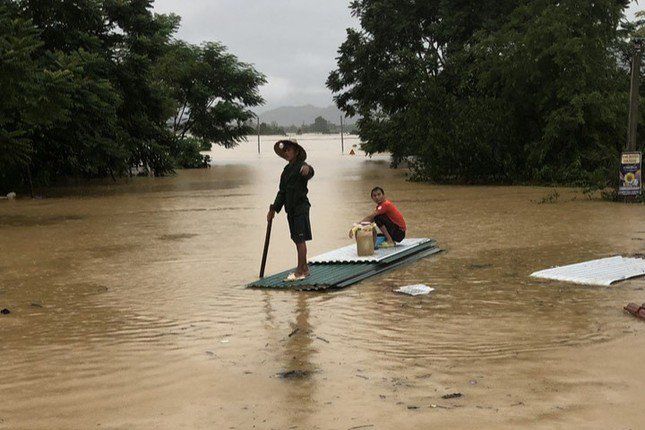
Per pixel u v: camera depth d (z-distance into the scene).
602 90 25.19
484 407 4.00
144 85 33.19
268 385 4.53
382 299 7.20
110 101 28.16
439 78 33.31
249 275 8.91
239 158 62.59
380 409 4.02
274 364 5.01
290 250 10.95
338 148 85.25
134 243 12.21
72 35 28.53
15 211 18.78
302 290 7.72
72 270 9.61
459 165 25.84
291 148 8.23
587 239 11.24
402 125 38.28
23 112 19.97
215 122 57.19
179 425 3.87
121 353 5.42
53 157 30.42
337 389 4.41
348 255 9.54
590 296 7.04
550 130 24.17
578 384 4.36
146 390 4.50
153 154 35.47
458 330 5.87
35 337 6.02
